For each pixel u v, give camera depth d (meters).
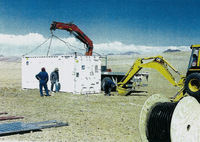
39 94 16.50
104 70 20.31
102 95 16.72
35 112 10.50
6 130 7.22
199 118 5.99
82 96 15.85
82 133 7.65
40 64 19.17
